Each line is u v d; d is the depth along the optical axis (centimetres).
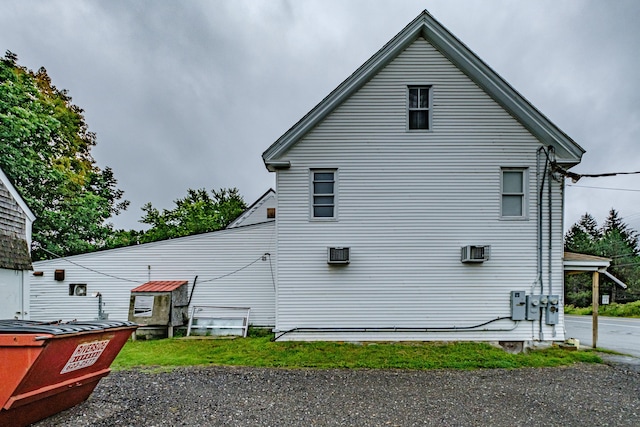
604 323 1819
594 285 972
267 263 1183
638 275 3547
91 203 1883
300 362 751
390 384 614
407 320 898
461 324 896
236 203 3603
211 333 1117
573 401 535
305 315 904
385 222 917
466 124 930
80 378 445
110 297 1176
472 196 919
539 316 894
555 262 906
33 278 1177
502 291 902
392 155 930
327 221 920
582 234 4778
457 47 917
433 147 929
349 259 911
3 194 909
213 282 1179
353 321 901
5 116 1371
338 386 600
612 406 516
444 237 912
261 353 816
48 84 1934
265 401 521
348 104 939
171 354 830
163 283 1138
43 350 360
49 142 1703
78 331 399
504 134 927
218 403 510
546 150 916
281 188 929
